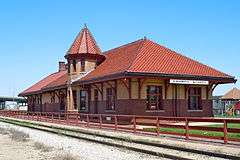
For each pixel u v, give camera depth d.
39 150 17.39
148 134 21.55
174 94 31.23
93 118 35.22
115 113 31.31
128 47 36.22
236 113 50.91
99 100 34.84
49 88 46.38
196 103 32.56
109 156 14.61
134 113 29.11
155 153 14.50
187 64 32.00
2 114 71.06
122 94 30.30
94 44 39.56
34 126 34.62
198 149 14.52
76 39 40.16
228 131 16.20
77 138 22.38
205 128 17.56
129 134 22.58
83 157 14.56
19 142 21.31
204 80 30.81
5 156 15.50
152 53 31.89
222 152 13.63
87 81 34.25
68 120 35.28
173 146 15.72
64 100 43.53
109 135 22.03
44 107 53.81
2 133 27.83
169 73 29.36
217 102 65.25
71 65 39.50
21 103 110.50
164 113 30.45
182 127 19.12
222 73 32.78
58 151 16.70
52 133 27.14
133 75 27.78
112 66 33.16
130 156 14.42
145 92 29.86
